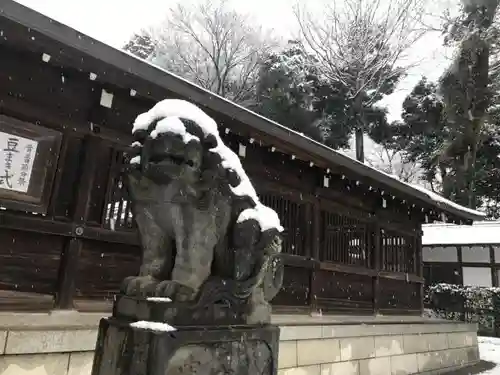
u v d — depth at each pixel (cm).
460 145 2391
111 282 533
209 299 260
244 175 322
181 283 256
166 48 2661
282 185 762
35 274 470
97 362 249
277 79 2366
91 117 524
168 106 270
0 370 377
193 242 268
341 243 887
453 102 2378
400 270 1071
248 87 2575
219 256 295
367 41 2414
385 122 2794
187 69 2620
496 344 1455
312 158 709
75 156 518
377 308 950
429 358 922
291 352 622
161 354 219
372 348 772
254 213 305
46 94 490
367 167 779
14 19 371
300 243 790
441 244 1822
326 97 2475
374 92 2517
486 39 2234
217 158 270
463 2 2300
